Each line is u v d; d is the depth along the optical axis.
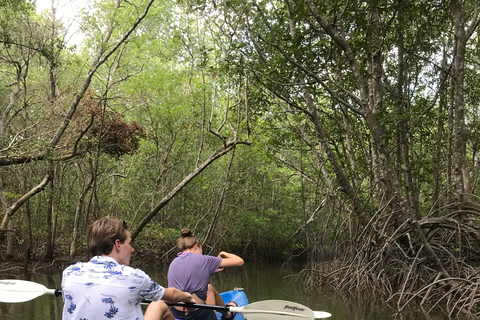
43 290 3.66
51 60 12.83
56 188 14.72
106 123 13.70
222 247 18.44
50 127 13.53
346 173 13.37
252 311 4.30
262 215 19.08
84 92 13.31
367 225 10.02
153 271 13.59
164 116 15.30
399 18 9.16
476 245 9.66
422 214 14.90
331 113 14.20
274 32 10.01
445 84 12.56
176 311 4.61
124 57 18.78
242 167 17.89
